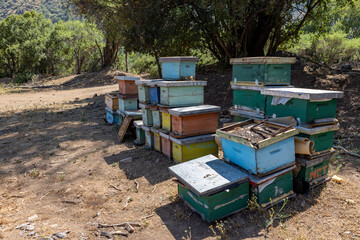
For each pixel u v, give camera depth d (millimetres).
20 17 39375
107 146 6949
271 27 12961
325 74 10750
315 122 3838
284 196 3869
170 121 5520
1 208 4191
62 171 5523
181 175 3680
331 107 4004
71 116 10664
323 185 4262
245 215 3629
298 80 10664
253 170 3566
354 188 4176
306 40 18297
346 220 3430
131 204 4156
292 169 3902
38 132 8445
